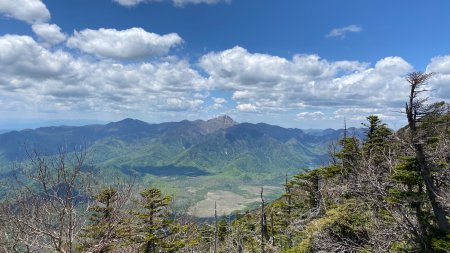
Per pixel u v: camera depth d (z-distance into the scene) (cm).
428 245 1429
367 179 1941
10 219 966
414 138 1436
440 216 1427
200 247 3822
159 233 2383
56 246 1016
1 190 977
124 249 1688
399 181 1554
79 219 1084
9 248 1033
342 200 2573
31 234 1006
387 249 1711
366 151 2770
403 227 1563
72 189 1012
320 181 3297
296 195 3634
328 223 2033
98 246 1168
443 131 1611
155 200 2239
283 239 3138
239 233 3938
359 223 1961
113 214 1216
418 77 1391
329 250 1927
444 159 1577
